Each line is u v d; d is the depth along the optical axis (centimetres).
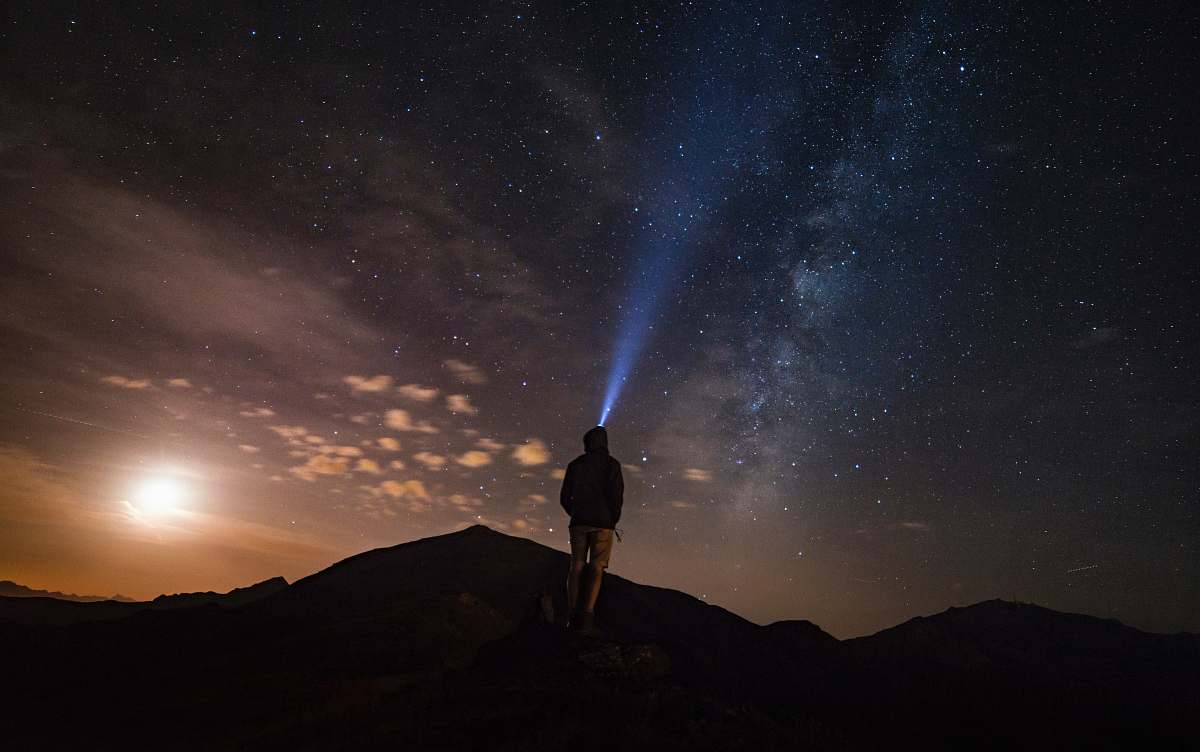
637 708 440
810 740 445
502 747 377
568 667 507
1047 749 488
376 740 408
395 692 511
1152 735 518
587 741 388
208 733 430
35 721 445
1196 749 501
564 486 639
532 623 600
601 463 634
